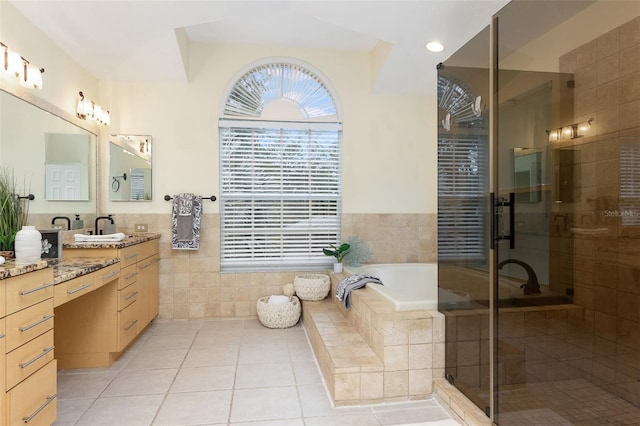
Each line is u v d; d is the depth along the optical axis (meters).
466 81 2.07
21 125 2.36
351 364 2.09
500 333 1.79
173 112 3.66
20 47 2.39
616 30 1.42
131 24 2.77
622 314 1.46
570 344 1.60
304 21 3.30
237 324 3.53
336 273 3.61
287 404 2.08
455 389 2.06
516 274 1.75
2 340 1.39
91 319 2.56
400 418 1.95
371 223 3.98
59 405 2.07
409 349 2.12
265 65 3.82
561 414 1.60
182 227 3.53
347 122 3.93
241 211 3.81
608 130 1.46
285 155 3.87
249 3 2.61
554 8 1.61
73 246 2.52
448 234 2.20
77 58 3.09
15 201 2.28
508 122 1.79
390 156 4.01
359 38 3.62
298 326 3.47
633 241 1.41
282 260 3.88
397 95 4.02
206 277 3.68
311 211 3.92
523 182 1.73
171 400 2.12
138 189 3.60
